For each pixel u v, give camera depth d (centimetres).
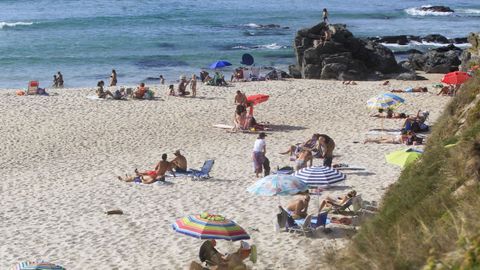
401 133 3250
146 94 4422
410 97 4381
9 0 12344
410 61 6206
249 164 2909
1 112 4000
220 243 1928
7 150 3231
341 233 1948
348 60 5550
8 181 2711
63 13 10612
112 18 9938
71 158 3089
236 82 5159
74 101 4325
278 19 10300
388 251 1081
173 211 2269
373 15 11044
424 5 12900
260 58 7025
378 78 5603
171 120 3831
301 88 4791
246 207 2281
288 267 1709
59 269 1560
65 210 2316
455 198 1253
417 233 1127
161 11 10981
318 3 12850
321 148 2931
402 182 1703
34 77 6022
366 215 2052
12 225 2180
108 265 1830
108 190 2541
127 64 6650
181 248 1936
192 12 10912
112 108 4131
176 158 2731
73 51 7300
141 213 2259
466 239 953
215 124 3728
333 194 2367
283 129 3597
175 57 7006
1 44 7656
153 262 1838
